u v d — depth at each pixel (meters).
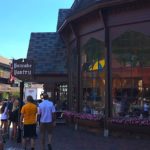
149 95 17.89
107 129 18.69
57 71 27.86
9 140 17.73
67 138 17.89
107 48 18.89
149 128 17.50
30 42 30.30
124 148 14.95
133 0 17.25
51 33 30.72
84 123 20.38
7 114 18.53
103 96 19.30
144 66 18.05
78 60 21.58
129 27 18.28
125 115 18.39
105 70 18.92
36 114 14.66
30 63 16.95
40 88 44.31
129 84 18.41
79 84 21.53
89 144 15.98
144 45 18.05
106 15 18.88
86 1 20.97
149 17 17.64
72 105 23.42
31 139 14.41
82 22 20.88
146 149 14.75
